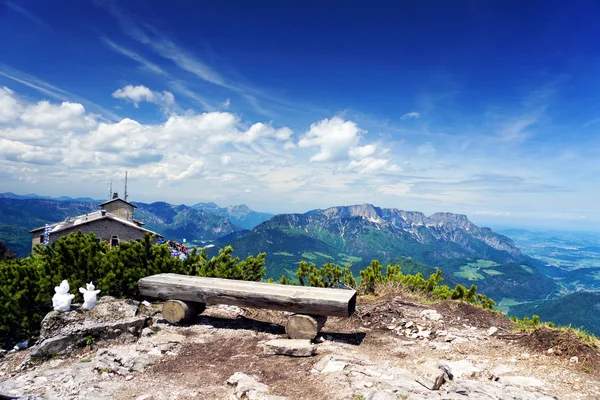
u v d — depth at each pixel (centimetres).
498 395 519
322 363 674
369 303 1165
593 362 649
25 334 948
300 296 842
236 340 859
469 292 1280
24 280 955
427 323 955
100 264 1105
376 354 762
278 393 570
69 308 890
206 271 1340
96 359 735
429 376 580
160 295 955
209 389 611
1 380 708
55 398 571
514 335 825
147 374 680
